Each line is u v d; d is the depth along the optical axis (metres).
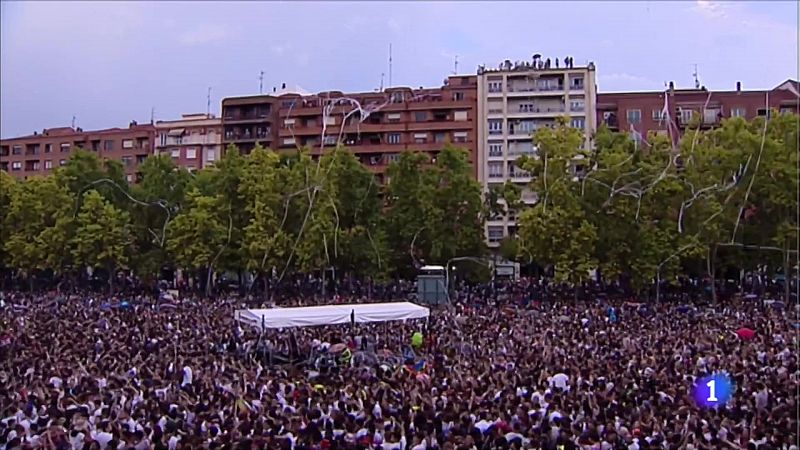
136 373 22.67
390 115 102.56
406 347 31.30
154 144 116.62
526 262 71.25
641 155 60.72
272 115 108.88
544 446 14.59
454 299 56.44
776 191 54.91
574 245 57.00
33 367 24.00
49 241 71.50
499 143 99.25
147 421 16.38
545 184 59.69
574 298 57.53
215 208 67.25
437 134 101.12
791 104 90.06
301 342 31.00
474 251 66.38
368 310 32.34
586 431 14.95
